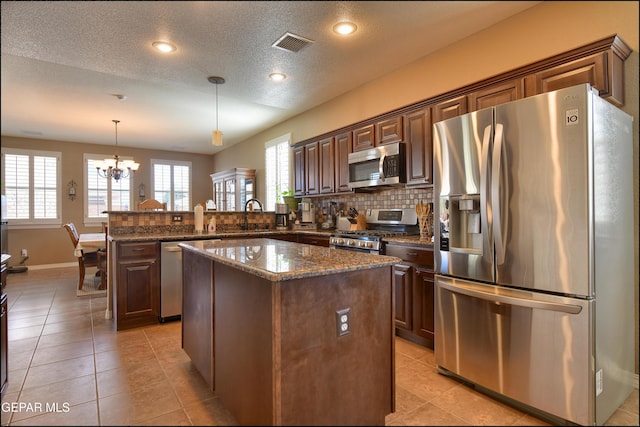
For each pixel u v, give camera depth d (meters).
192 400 2.00
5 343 2.05
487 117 2.04
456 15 2.56
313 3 2.31
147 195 8.04
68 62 3.11
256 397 1.56
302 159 4.75
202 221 4.00
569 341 1.73
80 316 3.54
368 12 2.46
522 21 2.57
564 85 2.18
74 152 7.22
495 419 1.84
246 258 1.80
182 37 2.70
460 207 2.21
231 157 7.80
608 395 1.81
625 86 2.16
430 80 3.21
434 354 2.49
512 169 1.92
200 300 2.21
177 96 4.44
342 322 1.60
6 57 3.28
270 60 3.18
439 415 1.87
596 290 1.71
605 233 1.79
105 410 1.89
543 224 1.81
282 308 1.43
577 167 1.71
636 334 2.14
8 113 5.12
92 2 2.21
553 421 1.82
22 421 1.78
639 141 2.15
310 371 1.51
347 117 4.25
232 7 2.32
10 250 6.52
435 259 2.37
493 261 2.01
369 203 4.10
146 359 2.53
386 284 1.78
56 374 2.29
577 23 2.32
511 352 1.93
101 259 4.68
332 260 1.74
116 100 4.58
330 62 3.28
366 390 1.70
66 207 7.09
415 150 3.15
